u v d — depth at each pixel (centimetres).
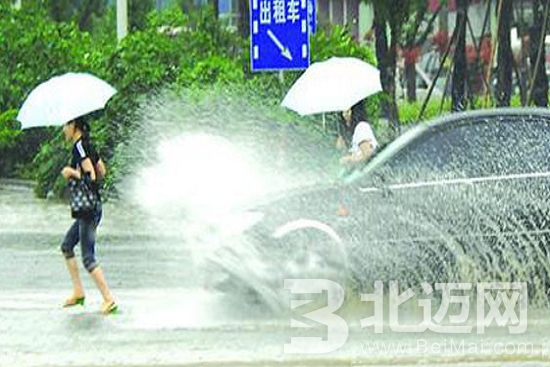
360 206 2508
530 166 2553
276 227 2505
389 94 5353
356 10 8212
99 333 2269
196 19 5688
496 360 2016
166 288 2797
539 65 6238
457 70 6056
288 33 3722
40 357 2058
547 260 2519
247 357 2039
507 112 2594
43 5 7806
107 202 4612
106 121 4747
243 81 4525
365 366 1983
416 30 6425
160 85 4825
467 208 2525
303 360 2016
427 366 1977
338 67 3309
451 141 2567
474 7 6825
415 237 2511
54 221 4366
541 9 6231
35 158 5459
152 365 1986
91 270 2480
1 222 4325
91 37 6375
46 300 2661
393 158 2555
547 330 2275
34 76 5962
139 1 8025
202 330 2291
